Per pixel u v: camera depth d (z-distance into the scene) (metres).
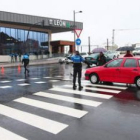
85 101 8.30
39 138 5.00
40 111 7.10
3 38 42.66
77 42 14.09
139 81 10.84
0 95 9.77
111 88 11.06
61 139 4.91
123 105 7.63
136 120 6.05
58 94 9.73
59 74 18.81
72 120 6.15
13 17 40.78
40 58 48.00
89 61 26.45
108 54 32.66
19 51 45.25
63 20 47.56
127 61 11.44
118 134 5.11
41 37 49.44
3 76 17.98
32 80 14.94
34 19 43.59
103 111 6.95
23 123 6.01
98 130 5.38
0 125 5.89
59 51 55.69
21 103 8.21
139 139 4.82
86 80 14.12
